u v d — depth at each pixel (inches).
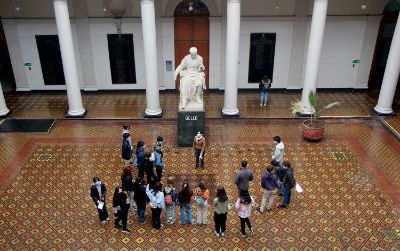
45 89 660.1
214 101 625.6
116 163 457.4
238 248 335.3
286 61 645.9
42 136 517.3
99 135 520.7
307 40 629.9
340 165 453.1
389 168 447.5
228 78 543.2
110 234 351.3
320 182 422.3
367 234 349.7
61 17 509.4
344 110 593.6
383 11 623.2
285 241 342.6
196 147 433.4
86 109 595.2
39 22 611.8
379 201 392.2
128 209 346.6
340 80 662.5
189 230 356.2
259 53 640.4
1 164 454.0
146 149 483.5
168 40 626.8
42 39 624.4
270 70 653.9
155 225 354.0
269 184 358.3
